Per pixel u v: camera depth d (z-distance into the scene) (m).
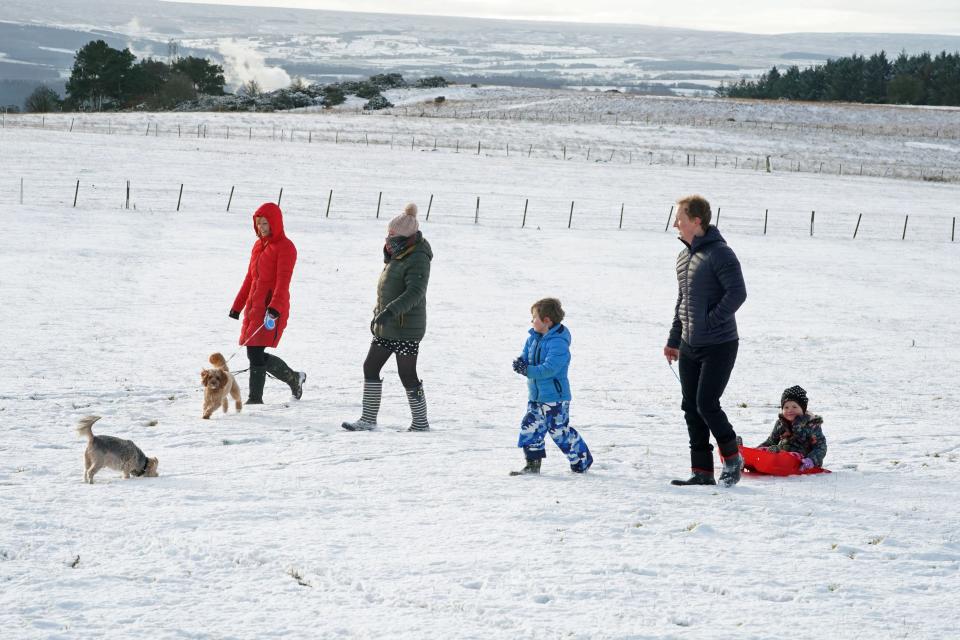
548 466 8.93
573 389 14.73
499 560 5.88
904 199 63.91
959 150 98.62
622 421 11.83
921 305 28.25
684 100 130.88
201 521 6.63
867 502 7.65
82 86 143.25
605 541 6.34
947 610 5.20
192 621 4.82
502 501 7.37
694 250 7.99
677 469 8.96
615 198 57.12
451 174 63.97
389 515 6.90
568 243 40.28
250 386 12.29
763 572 5.78
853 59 190.25
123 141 72.19
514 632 4.77
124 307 21.80
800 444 9.15
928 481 8.57
